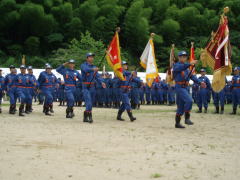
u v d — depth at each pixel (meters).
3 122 11.24
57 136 8.47
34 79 15.48
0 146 7.11
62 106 20.88
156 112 17.06
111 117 13.81
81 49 43.84
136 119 13.19
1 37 50.53
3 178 4.89
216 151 7.04
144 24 50.66
